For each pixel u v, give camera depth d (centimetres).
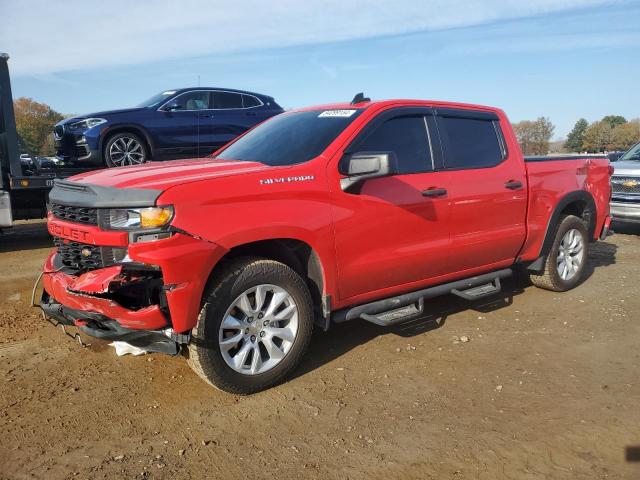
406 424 336
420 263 450
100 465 294
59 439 318
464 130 502
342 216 397
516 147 544
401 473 288
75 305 346
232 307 353
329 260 393
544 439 318
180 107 1053
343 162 405
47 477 284
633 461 297
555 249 587
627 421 337
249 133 519
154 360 426
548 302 578
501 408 355
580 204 626
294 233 371
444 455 304
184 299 328
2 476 284
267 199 362
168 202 324
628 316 531
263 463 297
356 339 474
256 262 363
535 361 428
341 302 413
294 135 444
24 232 1087
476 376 402
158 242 319
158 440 318
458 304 572
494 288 513
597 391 377
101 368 412
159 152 1041
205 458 301
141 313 327
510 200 519
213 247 335
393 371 411
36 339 469
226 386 358
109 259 342
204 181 344
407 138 454
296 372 409
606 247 896
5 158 866
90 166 980
